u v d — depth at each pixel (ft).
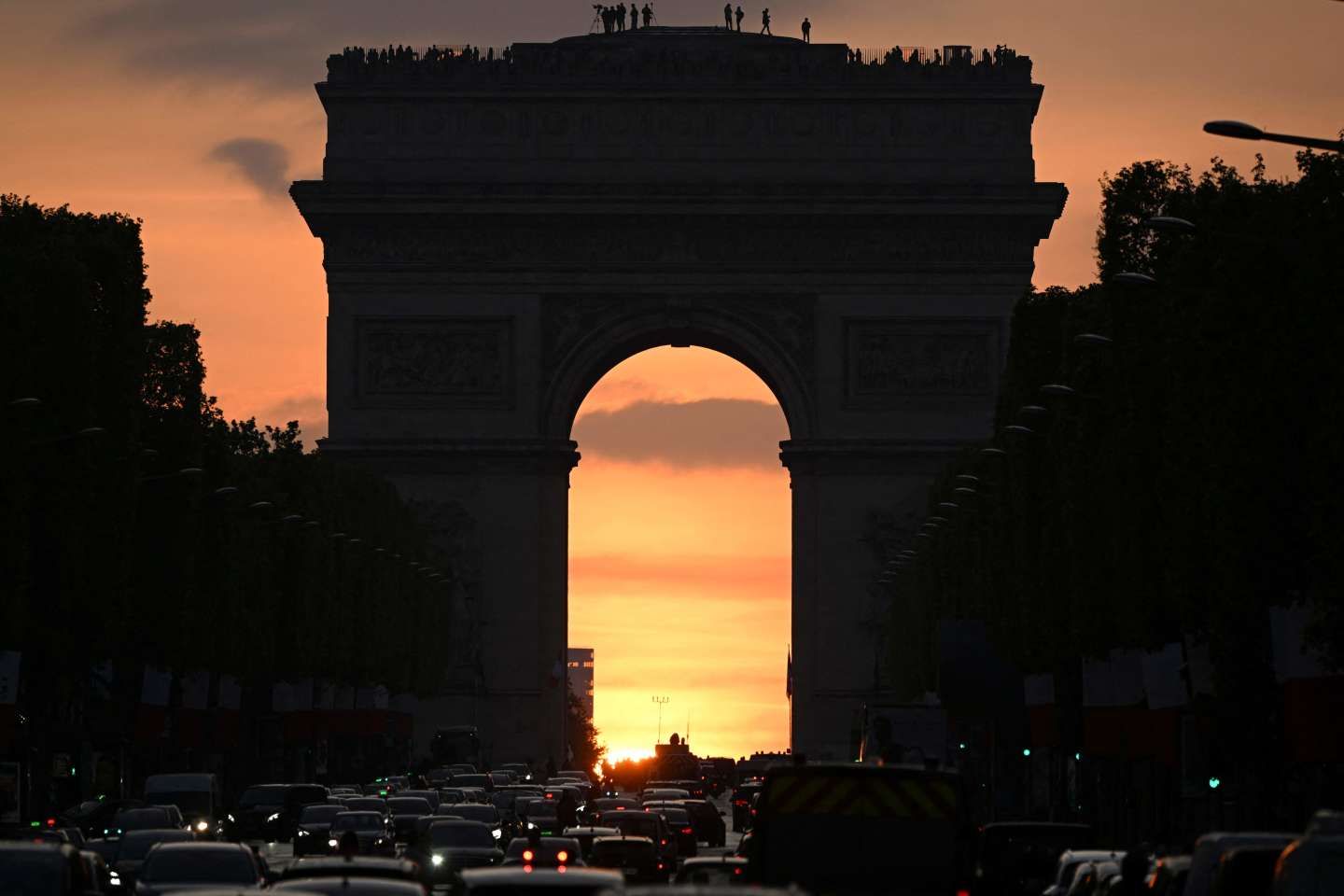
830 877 556.92
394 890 531.50
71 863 591.78
